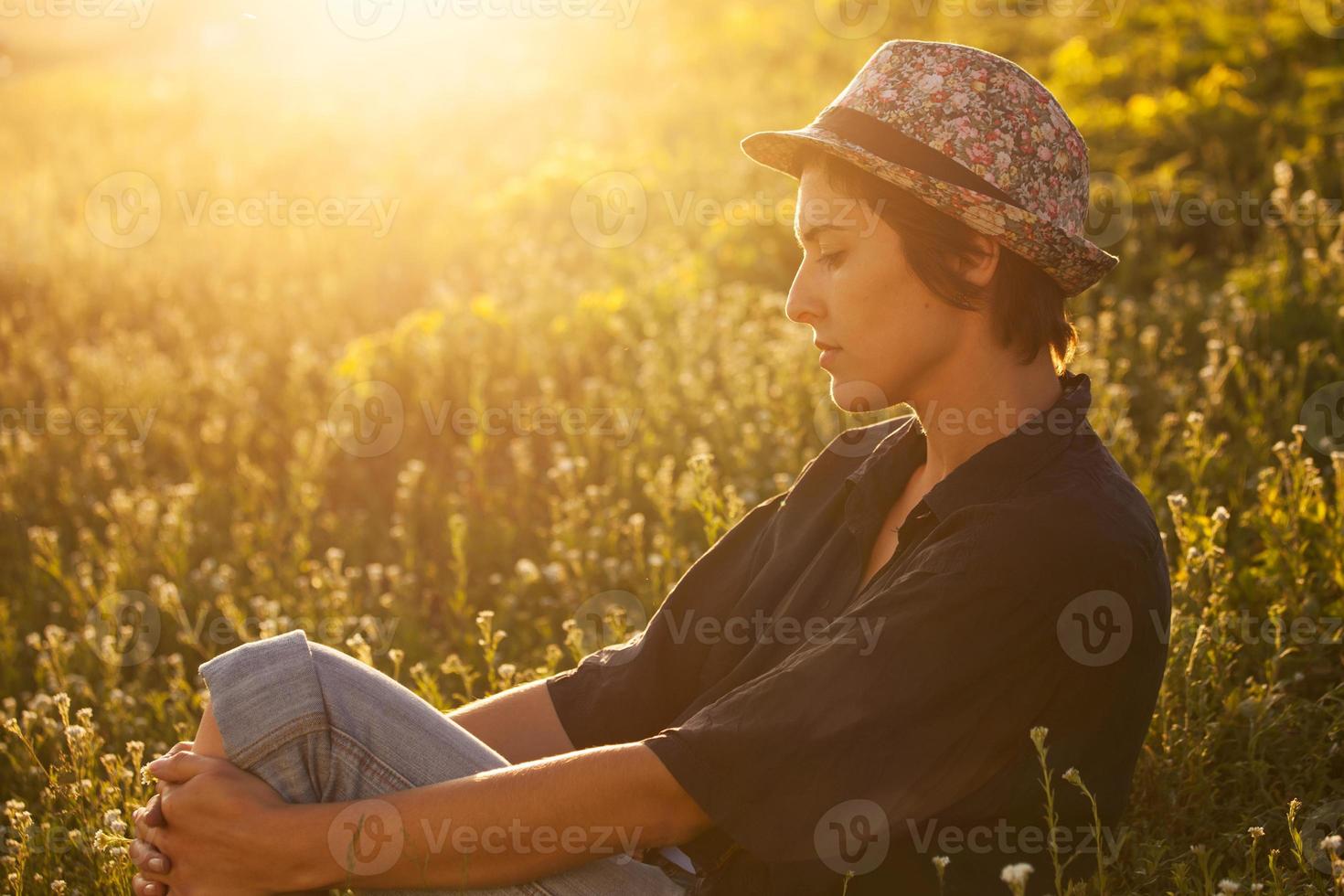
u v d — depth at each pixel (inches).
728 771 112.0
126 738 207.6
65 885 151.8
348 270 477.1
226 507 319.3
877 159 116.3
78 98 816.3
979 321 121.0
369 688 124.7
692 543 273.9
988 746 113.8
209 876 119.3
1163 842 149.3
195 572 277.1
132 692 229.1
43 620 276.4
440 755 123.5
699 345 363.3
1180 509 214.1
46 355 420.8
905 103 120.0
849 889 115.9
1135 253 391.5
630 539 273.0
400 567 290.8
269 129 681.0
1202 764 161.9
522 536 290.7
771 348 350.9
